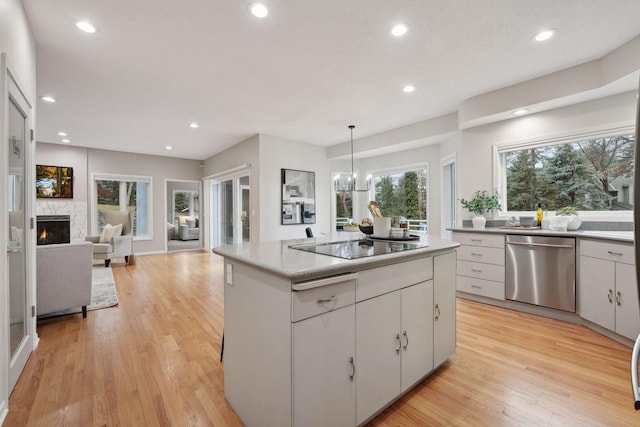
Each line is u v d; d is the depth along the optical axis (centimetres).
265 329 132
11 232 179
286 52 251
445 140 462
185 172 759
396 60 266
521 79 308
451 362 209
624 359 211
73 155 606
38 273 269
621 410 157
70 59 258
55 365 203
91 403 163
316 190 600
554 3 193
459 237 360
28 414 154
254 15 202
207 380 187
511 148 354
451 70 287
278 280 123
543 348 229
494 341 241
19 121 196
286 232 552
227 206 674
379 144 517
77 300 289
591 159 312
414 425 148
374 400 149
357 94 344
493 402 165
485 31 223
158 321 286
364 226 261
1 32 153
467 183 391
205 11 197
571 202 325
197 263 593
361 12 200
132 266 560
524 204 357
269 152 529
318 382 125
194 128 481
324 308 127
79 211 607
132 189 693
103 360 211
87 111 392
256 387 139
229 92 334
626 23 216
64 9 194
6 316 157
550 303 288
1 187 155
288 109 393
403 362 166
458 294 364
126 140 561
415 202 544
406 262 169
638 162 47
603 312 247
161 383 183
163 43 235
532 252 298
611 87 268
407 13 201
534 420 151
